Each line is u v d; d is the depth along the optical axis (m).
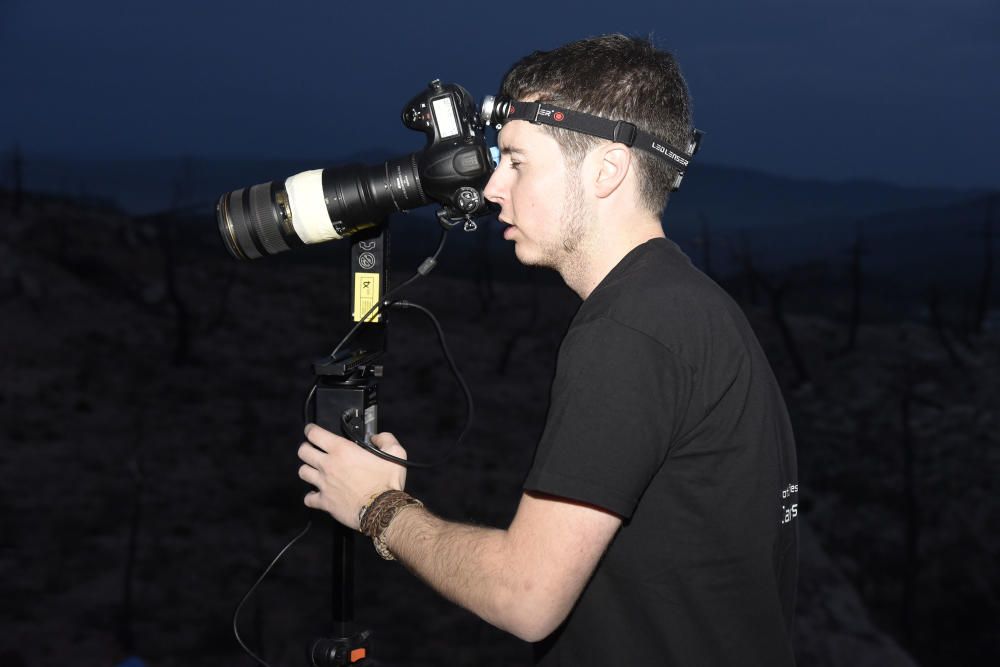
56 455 46.19
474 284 101.62
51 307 73.88
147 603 30.05
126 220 97.81
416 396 64.75
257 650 27.12
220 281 89.88
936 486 53.91
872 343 85.00
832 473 56.28
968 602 40.12
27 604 29.08
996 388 71.06
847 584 41.56
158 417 55.22
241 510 40.69
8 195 93.12
